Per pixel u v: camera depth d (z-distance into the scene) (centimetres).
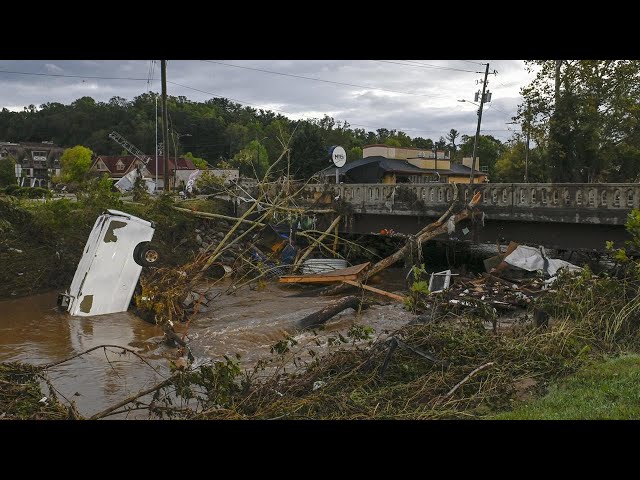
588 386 829
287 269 2462
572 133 3088
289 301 2036
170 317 1664
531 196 2064
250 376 983
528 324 1310
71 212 2448
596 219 1888
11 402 803
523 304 1650
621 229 1869
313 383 918
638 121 3016
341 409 785
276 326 1619
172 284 1828
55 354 1374
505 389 855
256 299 2070
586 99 2994
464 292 1753
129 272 1819
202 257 2159
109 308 1792
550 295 1423
